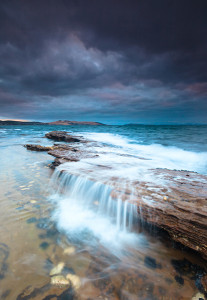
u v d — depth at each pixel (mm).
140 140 19625
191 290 1864
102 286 1884
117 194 3627
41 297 1709
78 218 3395
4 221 3047
